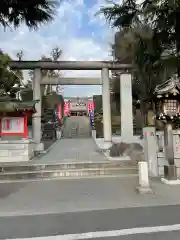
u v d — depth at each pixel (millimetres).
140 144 13430
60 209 5230
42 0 4848
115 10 5625
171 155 7555
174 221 4414
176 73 6516
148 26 5742
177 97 7617
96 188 7098
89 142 19438
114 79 18656
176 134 8156
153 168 8664
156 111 7953
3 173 8867
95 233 3932
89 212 5000
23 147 11727
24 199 6059
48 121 24422
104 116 15445
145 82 9945
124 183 7711
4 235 3926
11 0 4773
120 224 4301
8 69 12836
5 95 13930
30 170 9531
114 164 10023
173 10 5070
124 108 14727
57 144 18469
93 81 16328
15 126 12562
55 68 15477
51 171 9141
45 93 27000
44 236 3861
